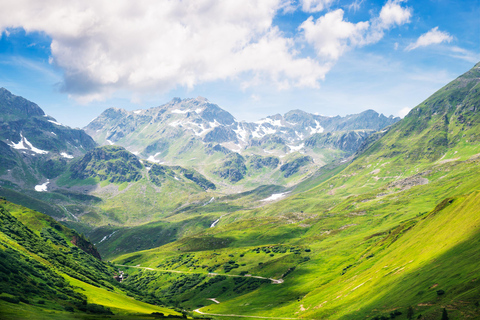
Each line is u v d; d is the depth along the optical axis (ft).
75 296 472.44
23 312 311.68
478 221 465.06
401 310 390.21
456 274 384.06
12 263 474.49
